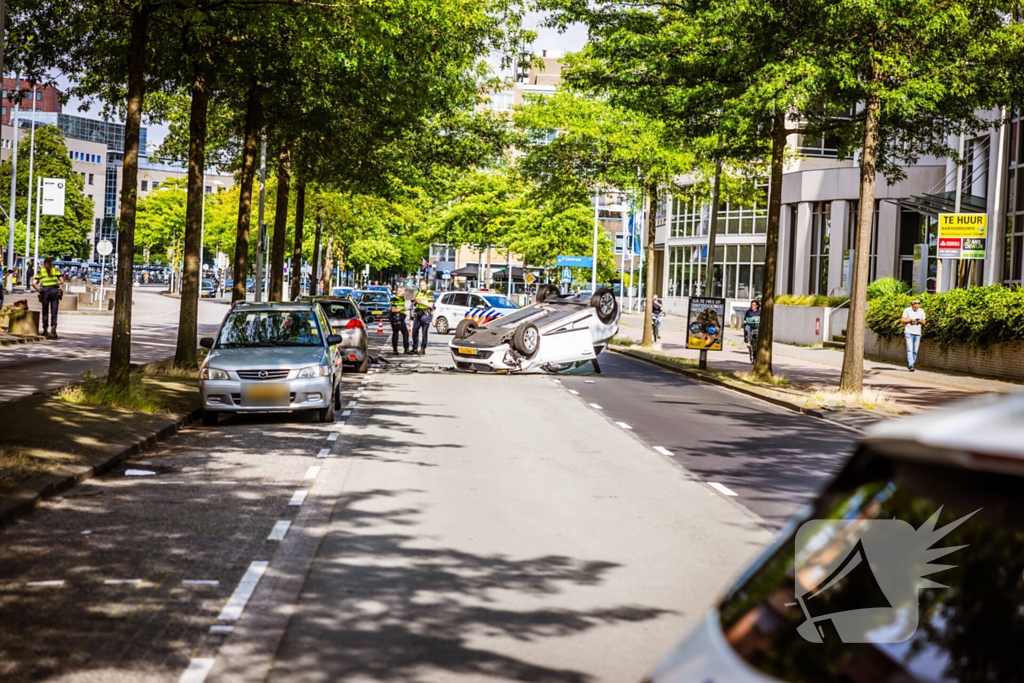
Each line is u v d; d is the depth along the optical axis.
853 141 23.48
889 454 2.03
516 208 55.81
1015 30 17.89
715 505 9.71
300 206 37.38
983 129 21.09
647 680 2.06
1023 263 31.67
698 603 6.41
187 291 20.44
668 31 22.38
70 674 4.90
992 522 1.83
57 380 18.30
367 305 50.56
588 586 6.77
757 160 36.00
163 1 14.90
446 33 19.16
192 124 19.94
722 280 63.19
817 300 41.84
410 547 7.75
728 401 20.91
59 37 17.17
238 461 11.60
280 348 15.70
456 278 87.75
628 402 19.91
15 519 8.20
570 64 35.25
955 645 1.87
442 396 20.05
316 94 21.39
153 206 97.56
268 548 7.60
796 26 19.62
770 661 1.94
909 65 18.52
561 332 25.95
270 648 5.40
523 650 5.46
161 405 15.42
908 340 28.14
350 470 11.18
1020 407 1.96
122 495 9.41
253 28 15.84
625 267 85.50
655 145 33.75
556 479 10.99
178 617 5.88
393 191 32.91
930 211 35.88
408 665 5.19
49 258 29.58
